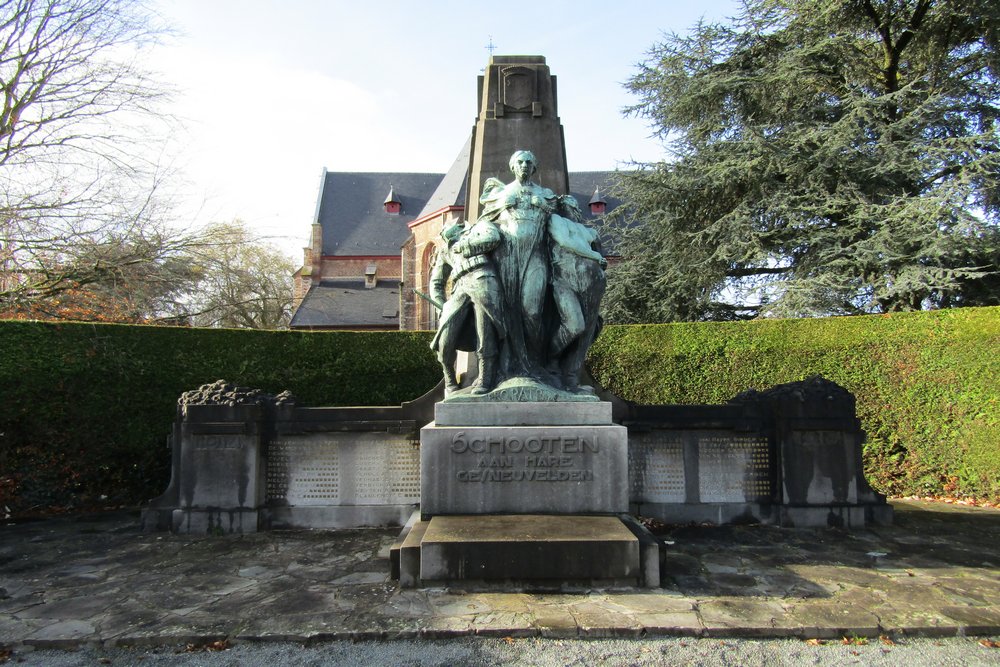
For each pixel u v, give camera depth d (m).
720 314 16.58
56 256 13.37
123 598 4.11
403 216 43.69
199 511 5.97
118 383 8.20
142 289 14.80
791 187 14.64
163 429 8.48
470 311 5.08
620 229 17.78
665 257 16.53
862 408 8.82
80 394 7.93
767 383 9.31
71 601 4.05
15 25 12.42
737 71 15.70
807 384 6.41
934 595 4.04
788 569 4.64
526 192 5.20
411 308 35.25
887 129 13.89
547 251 5.21
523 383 4.83
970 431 8.09
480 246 4.96
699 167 15.51
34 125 13.02
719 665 3.12
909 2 14.79
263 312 30.66
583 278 5.08
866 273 13.84
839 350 9.01
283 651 3.30
